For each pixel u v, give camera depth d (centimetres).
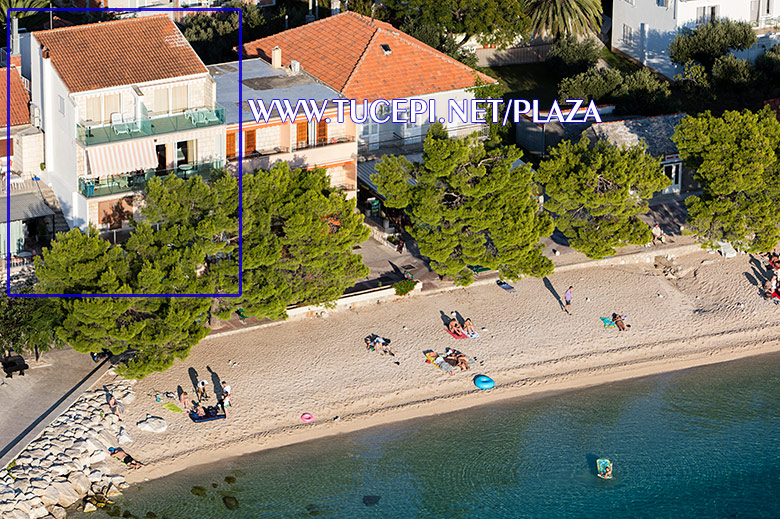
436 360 6731
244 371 6519
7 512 5291
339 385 6494
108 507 5544
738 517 5738
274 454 6006
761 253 8031
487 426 6334
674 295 7588
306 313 7031
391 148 8369
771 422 6481
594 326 7188
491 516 5678
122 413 6094
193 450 5962
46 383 6200
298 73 8350
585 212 7406
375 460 6034
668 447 6247
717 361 7006
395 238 7844
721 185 7344
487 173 6975
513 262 6969
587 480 5978
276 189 6569
